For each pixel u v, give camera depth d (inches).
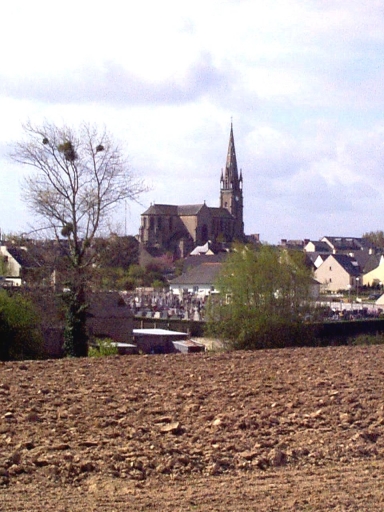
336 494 513.3
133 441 622.2
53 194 1849.2
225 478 545.6
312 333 2277.3
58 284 1831.9
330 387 892.0
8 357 1702.8
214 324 2255.2
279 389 870.4
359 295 4601.4
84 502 484.4
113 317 2428.6
